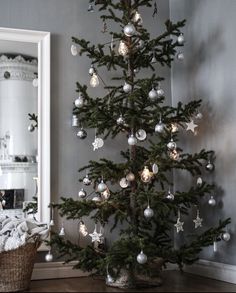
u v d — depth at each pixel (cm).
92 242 264
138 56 237
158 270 230
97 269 221
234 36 246
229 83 249
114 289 218
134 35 231
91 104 228
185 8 292
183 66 293
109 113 226
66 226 261
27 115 259
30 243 219
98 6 286
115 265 208
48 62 266
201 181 248
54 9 275
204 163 267
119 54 238
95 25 284
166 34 241
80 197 250
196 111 254
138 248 208
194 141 279
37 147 259
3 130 254
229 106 248
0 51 258
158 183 291
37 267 252
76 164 270
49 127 262
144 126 233
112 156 279
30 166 257
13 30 260
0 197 249
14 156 254
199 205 271
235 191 241
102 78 282
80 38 279
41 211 256
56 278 254
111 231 248
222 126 253
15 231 217
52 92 269
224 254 248
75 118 267
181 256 221
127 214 224
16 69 260
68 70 274
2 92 256
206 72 269
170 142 222
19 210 252
